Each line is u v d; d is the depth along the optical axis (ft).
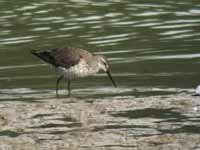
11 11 88.84
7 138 44.37
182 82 60.75
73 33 79.05
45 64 68.39
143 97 55.36
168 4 91.25
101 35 78.02
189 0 93.15
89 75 61.52
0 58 70.64
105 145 42.60
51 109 51.57
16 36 78.13
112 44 74.84
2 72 65.87
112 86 60.29
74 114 49.98
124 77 63.31
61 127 46.80
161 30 79.82
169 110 50.96
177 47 73.26
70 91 58.90
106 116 49.47
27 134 45.27
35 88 60.18
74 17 85.56
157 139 43.75
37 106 52.54
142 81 61.62
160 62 68.28
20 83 61.98
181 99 54.24
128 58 69.87
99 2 93.15
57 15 86.58
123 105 52.49
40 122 48.03
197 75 63.16
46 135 44.96
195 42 74.90
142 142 43.16
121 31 79.61
